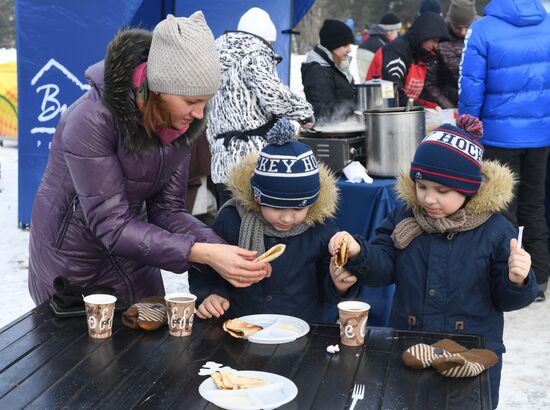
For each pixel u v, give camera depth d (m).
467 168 2.55
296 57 13.17
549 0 7.53
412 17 21.70
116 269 2.79
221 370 2.07
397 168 4.43
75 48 6.62
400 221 2.79
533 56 4.86
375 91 4.98
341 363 2.18
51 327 2.44
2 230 7.04
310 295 2.83
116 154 2.46
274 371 2.13
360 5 21.95
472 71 4.93
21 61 6.77
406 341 2.35
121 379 2.06
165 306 2.49
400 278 2.75
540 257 5.15
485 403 1.93
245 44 4.41
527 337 4.57
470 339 2.36
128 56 2.33
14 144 12.76
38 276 2.79
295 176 2.63
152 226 2.47
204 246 2.46
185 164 2.73
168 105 2.28
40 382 2.03
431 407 1.90
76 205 2.65
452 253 2.67
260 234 2.80
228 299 2.81
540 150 5.03
